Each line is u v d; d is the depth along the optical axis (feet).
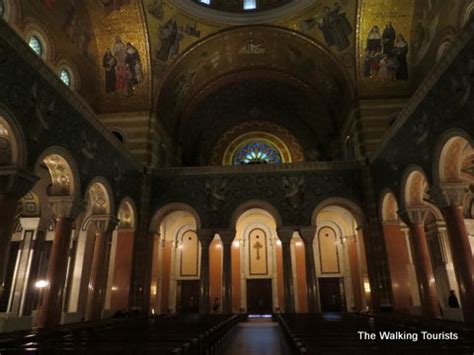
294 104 88.74
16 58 33.04
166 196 64.80
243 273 84.12
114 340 22.40
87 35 63.10
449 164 38.75
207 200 64.34
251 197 64.03
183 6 66.23
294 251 83.76
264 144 92.68
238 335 45.27
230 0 71.15
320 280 82.53
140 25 64.18
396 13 62.08
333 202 62.80
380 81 65.72
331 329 28.37
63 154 40.24
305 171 64.90
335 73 70.85
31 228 55.83
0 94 30.81
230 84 85.92
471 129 32.50
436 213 64.44
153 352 15.39
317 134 89.35
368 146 63.21
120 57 67.10
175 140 80.18
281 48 75.46
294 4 67.46
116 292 57.41
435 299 46.57
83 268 60.49
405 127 47.06
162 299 78.79
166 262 81.61
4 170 31.94
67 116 41.60
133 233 60.34
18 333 30.66
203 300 59.26
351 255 79.10
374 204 60.34
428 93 40.01
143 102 67.97
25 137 33.63
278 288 82.02
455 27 49.73
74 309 58.49
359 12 62.39
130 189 59.72
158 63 67.92
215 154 92.17
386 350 14.55
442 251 62.90
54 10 53.83
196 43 70.18
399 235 57.26
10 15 46.09
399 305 54.29
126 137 66.13
